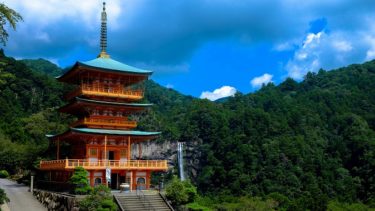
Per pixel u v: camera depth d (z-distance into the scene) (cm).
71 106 6688
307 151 15112
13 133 11338
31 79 16225
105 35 7425
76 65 6366
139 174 6419
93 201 4775
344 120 18175
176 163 14975
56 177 6869
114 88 6819
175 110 19012
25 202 5853
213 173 13975
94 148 6397
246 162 13962
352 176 14550
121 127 6756
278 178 13162
